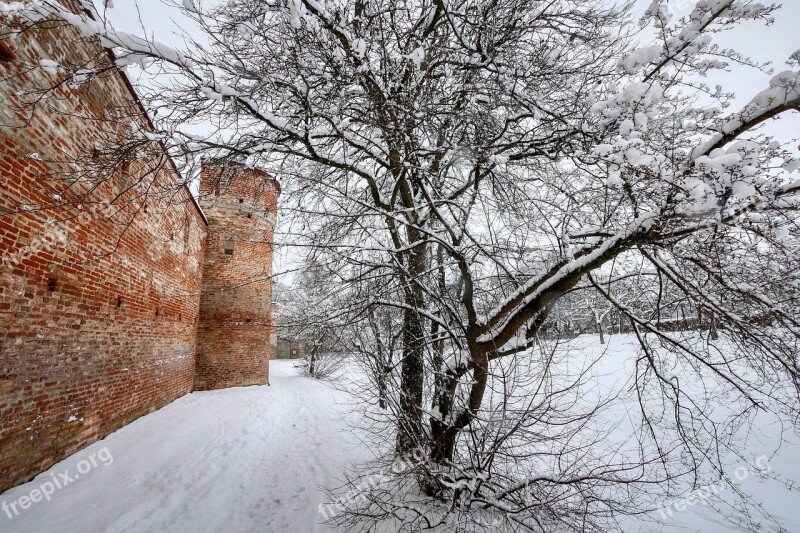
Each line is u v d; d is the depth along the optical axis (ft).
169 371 33.71
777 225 10.14
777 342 12.67
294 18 11.47
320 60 14.62
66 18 10.22
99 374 20.94
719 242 12.02
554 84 15.48
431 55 15.49
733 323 12.73
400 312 19.97
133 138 13.11
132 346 25.31
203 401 36.65
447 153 19.07
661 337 14.34
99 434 21.03
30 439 15.34
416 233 19.54
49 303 16.35
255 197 20.67
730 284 12.32
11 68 13.43
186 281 38.55
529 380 14.07
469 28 15.79
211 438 25.49
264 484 18.90
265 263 51.16
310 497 17.46
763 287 12.76
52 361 16.66
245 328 48.01
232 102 12.77
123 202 22.76
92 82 18.33
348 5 14.70
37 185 15.15
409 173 18.31
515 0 15.05
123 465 18.70
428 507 14.47
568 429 13.76
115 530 13.35
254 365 48.80
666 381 14.34
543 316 16.20
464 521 12.48
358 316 16.51
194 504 16.08
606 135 12.48
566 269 12.79
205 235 46.24
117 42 10.78
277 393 45.57
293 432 29.45
